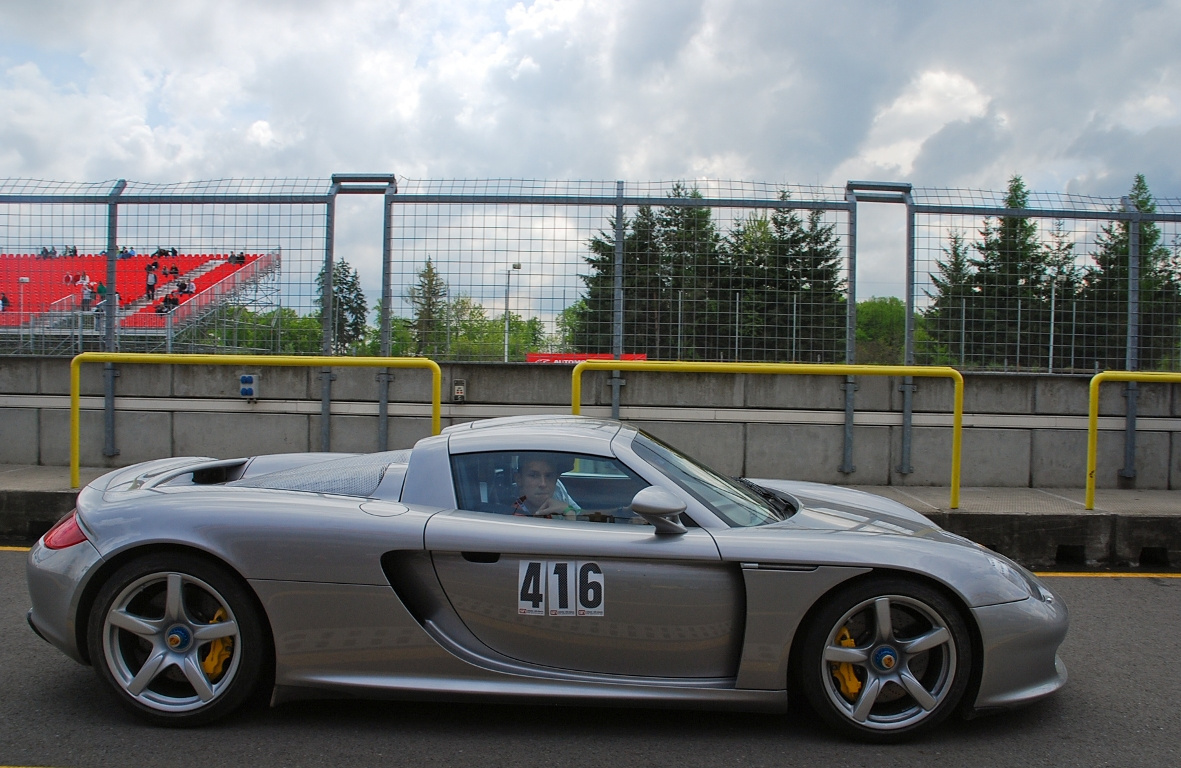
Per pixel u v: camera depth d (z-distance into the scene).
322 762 2.69
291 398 7.45
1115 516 5.80
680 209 7.44
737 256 7.45
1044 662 2.97
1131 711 3.22
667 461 3.38
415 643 2.88
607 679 2.91
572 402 6.84
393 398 7.35
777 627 2.86
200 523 2.91
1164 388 7.34
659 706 2.89
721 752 2.81
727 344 7.41
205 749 2.77
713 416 7.32
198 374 7.46
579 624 2.92
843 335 7.44
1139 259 7.53
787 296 7.45
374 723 3.01
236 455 7.44
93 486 3.44
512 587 2.94
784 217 7.45
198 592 2.94
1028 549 5.84
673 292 7.43
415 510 3.07
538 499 3.14
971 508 6.08
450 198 7.48
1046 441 7.31
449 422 7.37
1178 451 7.32
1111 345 7.51
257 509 2.96
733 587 2.91
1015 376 7.31
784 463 7.30
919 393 7.30
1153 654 3.91
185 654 2.92
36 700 3.18
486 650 2.96
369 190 7.50
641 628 2.91
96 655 2.91
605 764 2.71
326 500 3.09
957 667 2.87
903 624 2.96
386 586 2.87
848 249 7.44
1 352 7.64
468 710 3.14
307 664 2.88
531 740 2.88
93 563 2.91
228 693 2.89
